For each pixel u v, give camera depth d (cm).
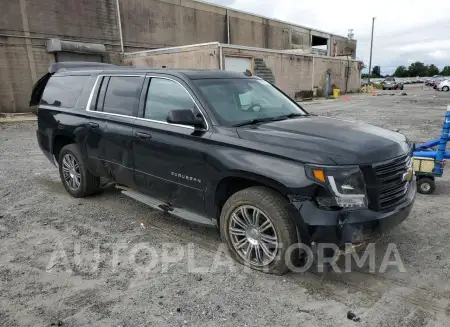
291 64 3078
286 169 314
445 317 282
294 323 278
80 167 539
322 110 2003
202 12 3128
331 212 300
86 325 278
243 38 3644
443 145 542
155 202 455
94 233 441
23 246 409
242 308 297
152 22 2708
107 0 2375
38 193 597
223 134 361
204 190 375
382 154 324
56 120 560
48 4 2055
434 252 384
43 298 312
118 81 486
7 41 1903
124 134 452
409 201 346
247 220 350
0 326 277
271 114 423
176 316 287
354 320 280
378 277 339
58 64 614
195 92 395
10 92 1945
